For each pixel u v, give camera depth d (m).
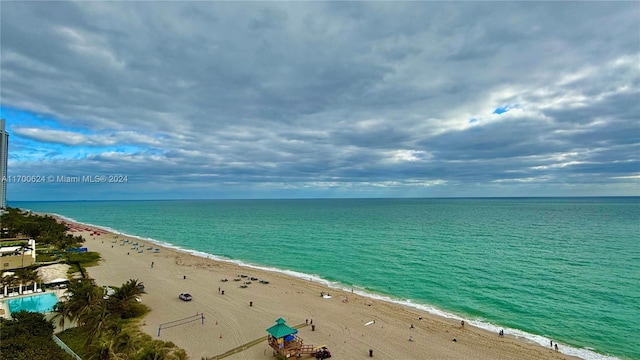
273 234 141.38
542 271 75.38
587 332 44.97
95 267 76.56
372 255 94.81
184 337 41.25
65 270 70.00
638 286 63.81
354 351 38.78
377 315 49.88
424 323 47.12
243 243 119.44
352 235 135.00
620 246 105.06
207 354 37.09
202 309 51.03
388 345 40.34
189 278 69.50
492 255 93.25
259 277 71.88
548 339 43.00
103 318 36.53
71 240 97.44
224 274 73.88
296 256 95.62
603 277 70.06
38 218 132.38
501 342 41.72
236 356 36.75
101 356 30.16
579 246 105.69
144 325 44.56
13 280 54.59
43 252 85.69
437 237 127.38
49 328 37.00
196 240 129.25
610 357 38.66
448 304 55.75
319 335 42.72
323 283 68.25
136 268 77.25
